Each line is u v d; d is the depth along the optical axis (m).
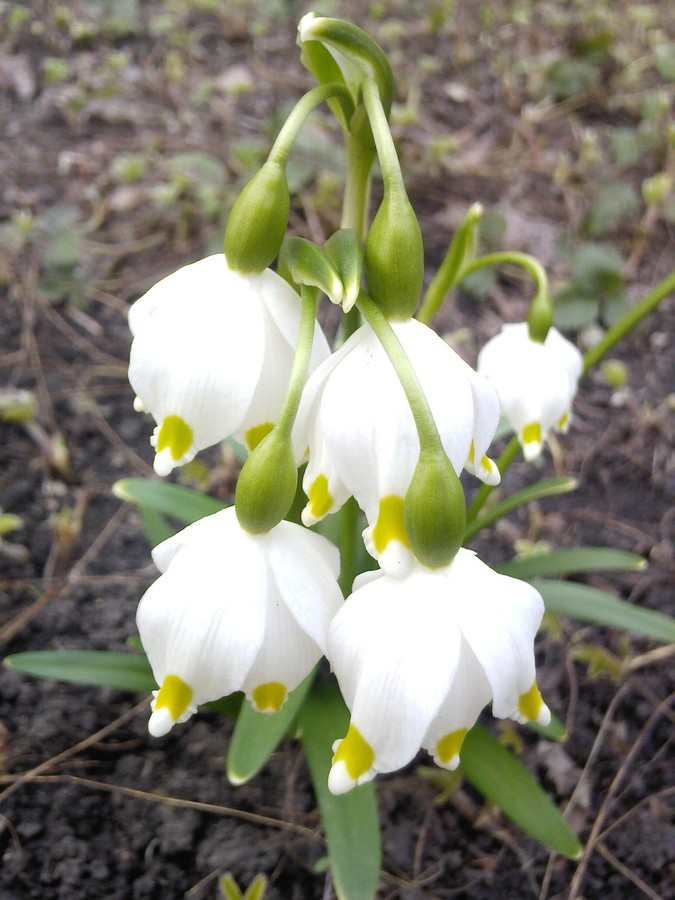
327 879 0.16
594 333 0.27
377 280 0.10
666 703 0.19
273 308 0.11
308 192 0.29
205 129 0.32
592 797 0.17
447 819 0.17
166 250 0.28
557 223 0.29
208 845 0.16
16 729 0.17
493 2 0.40
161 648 0.10
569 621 0.20
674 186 0.30
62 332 0.25
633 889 0.16
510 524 0.22
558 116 0.34
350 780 0.09
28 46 0.35
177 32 0.36
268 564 0.10
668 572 0.21
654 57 0.37
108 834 0.16
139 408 0.11
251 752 0.13
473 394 0.10
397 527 0.10
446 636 0.09
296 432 0.10
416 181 0.30
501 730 0.18
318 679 0.15
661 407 0.25
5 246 0.27
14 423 0.23
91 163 0.30
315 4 0.38
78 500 0.22
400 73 0.35
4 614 0.19
